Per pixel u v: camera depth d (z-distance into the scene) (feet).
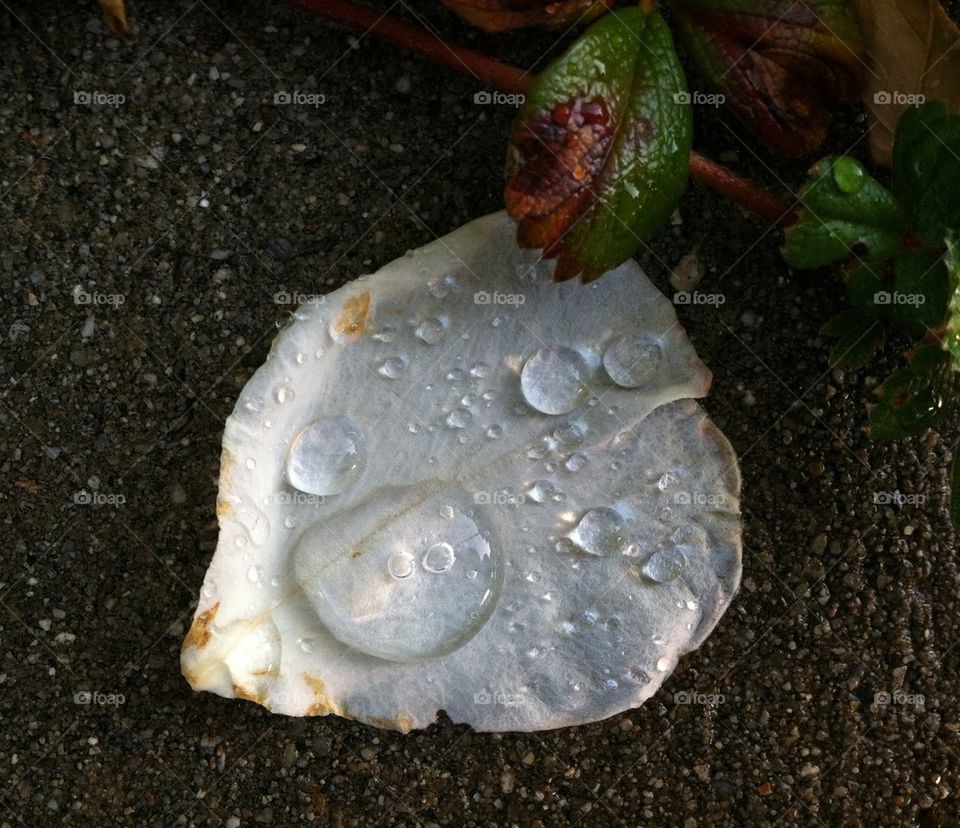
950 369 0.39
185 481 0.43
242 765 0.44
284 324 0.43
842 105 0.44
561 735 0.45
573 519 0.43
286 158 0.43
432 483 0.42
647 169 0.39
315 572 0.42
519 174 0.38
